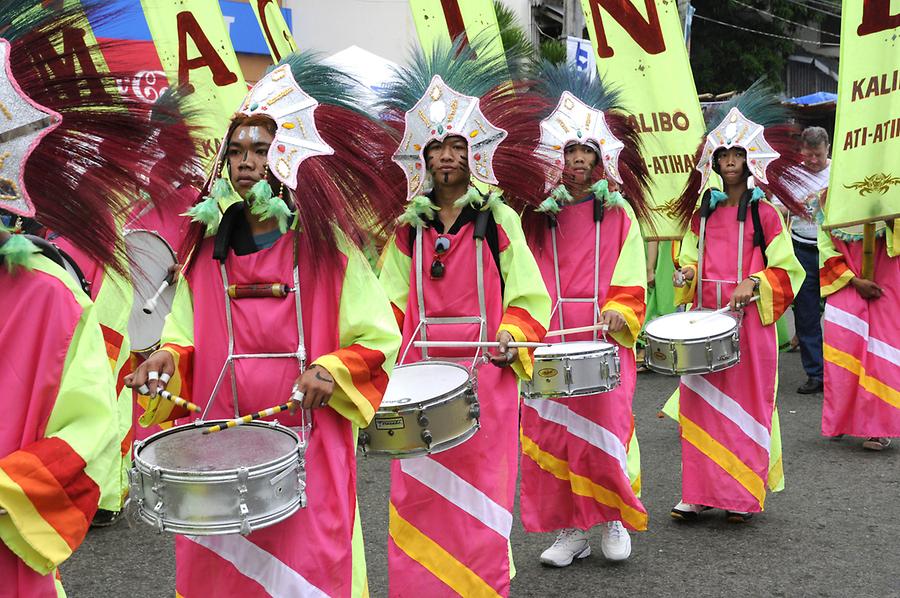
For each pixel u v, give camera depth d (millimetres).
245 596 2869
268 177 2953
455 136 3766
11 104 2186
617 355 4387
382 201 3350
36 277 2316
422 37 5984
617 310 4559
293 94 2912
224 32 5695
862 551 4766
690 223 5758
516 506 5535
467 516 3752
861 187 5621
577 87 5160
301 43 13688
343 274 2939
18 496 2184
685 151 6066
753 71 23938
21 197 2195
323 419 2947
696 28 24094
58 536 2252
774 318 5168
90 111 2541
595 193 4742
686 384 5230
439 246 3822
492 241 3818
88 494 2311
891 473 6098
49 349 2295
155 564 4652
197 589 2920
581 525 4648
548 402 4684
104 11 2680
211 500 2455
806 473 6137
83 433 2311
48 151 2459
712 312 5230
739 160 5363
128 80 2682
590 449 4617
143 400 3021
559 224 4797
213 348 3018
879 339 6504
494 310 3822
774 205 5457
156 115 2777
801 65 28484
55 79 2494
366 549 4859
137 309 5043
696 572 4547
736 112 5371
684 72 6051
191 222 3076
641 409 7875
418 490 3768
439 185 3893
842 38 5559
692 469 5207
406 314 3926
